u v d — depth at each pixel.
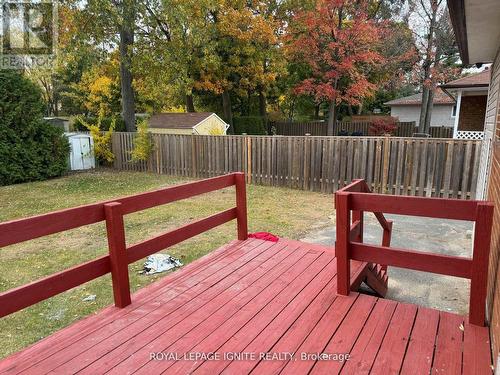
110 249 2.77
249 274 3.41
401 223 6.25
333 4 14.96
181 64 14.59
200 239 5.45
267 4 18.92
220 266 3.60
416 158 7.44
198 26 14.13
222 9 16.75
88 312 3.45
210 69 17.86
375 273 3.49
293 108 29.03
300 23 16.59
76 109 29.30
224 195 8.65
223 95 21.03
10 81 10.27
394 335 2.37
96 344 2.33
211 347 2.29
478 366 2.05
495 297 2.29
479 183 6.50
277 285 3.17
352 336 2.37
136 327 2.53
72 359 2.17
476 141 6.80
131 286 3.89
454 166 7.09
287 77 21.75
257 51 18.22
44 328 3.20
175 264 4.46
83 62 13.27
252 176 9.83
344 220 2.79
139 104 24.53
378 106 30.05
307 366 2.10
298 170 9.02
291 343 2.31
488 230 2.30
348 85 17.62
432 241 5.29
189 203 7.86
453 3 3.00
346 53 15.95
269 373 2.05
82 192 9.20
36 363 2.13
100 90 23.47
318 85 17.19
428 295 3.71
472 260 2.40
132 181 10.53
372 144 7.88
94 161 13.12
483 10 3.23
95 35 12.58
